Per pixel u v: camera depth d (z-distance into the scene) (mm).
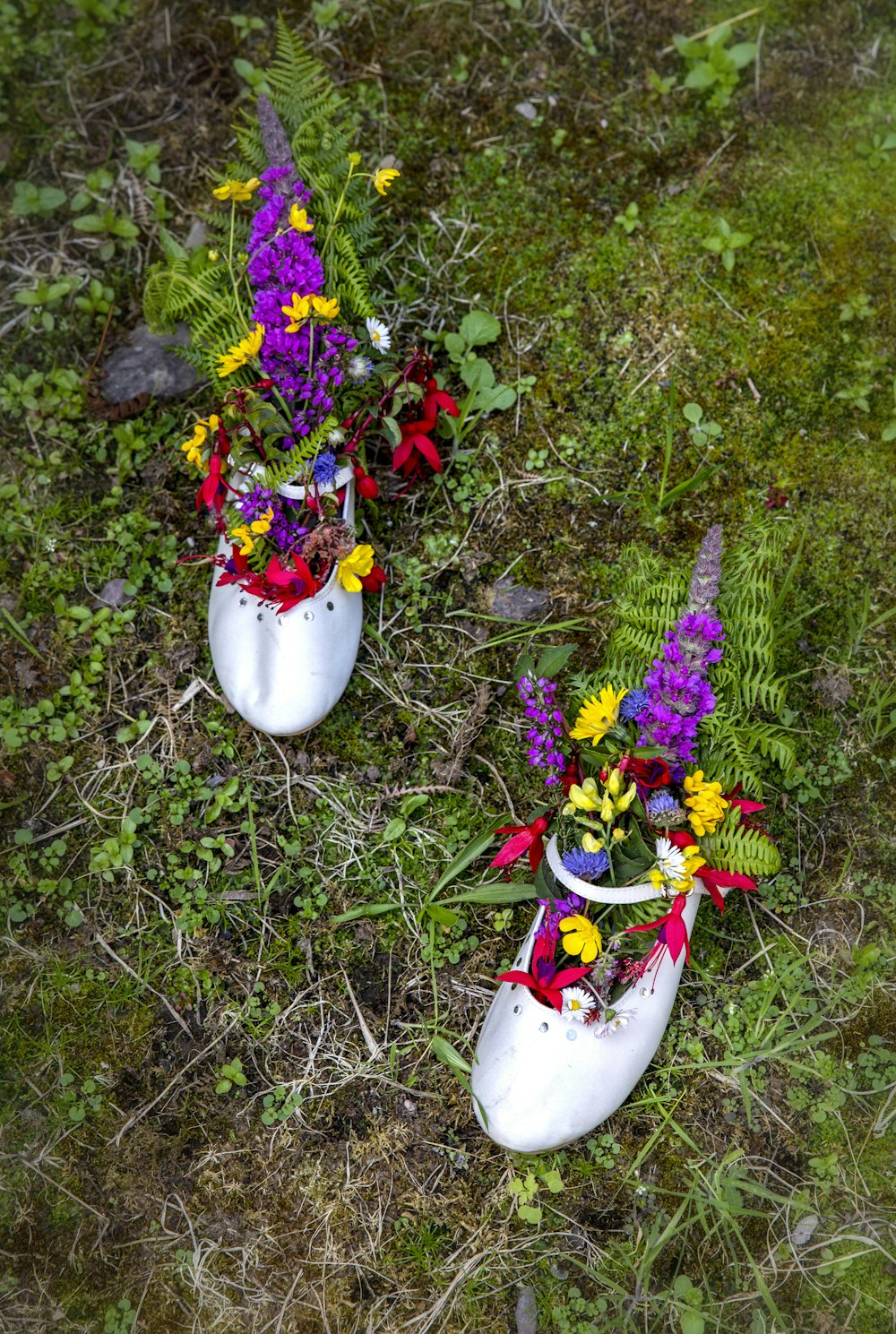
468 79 1282
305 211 1117
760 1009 1165
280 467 1100
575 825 1094
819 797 1200
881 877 1192
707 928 1175
